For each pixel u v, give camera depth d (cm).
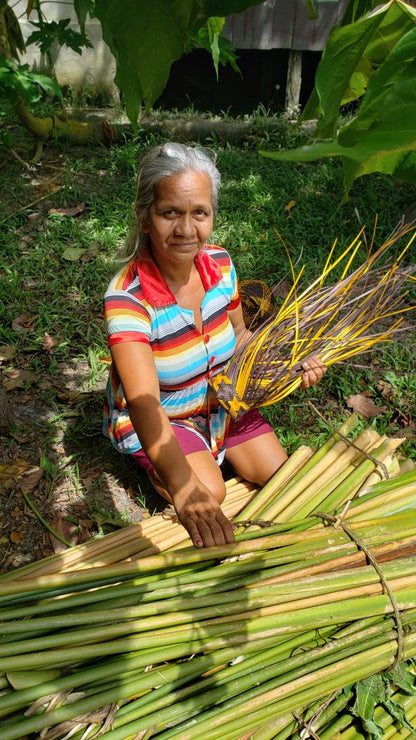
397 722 175
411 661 187
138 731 151
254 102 616
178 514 183
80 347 338
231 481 252
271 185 471
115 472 276
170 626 165
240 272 388
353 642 176
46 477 271
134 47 86
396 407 314
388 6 69
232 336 232
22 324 350
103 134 520
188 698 160
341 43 72
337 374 330
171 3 83
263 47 554
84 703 148
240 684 162
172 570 180
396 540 197
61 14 544
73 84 566
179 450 189
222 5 84
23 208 437
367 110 56
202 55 601
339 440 241
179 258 202
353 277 242
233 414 229
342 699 175
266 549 188
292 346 248
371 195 448
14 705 145
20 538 247
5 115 518
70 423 298
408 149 51
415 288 369
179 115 562
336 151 51
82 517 257
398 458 271
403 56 55
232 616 168
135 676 158
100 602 167
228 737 157
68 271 383
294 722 170
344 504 214
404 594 184
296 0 534
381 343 342
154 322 211
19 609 162
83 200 455
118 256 220
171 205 193
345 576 182
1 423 287
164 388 228
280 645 172
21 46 466
